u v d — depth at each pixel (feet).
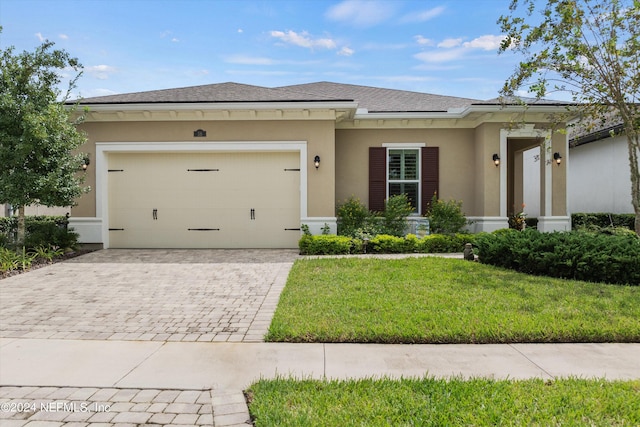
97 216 35.27
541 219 36.45
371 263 26.76
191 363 11.98
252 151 35.22
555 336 13.60
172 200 35.91
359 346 13.29
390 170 39.19
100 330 15.10
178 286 21.85
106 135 35.17
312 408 9.01
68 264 28.30
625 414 8.64
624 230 37.14
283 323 14.90
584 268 21.12
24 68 27.84
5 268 25.62
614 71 23.91
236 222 35.86
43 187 28.35
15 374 11.28
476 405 9.12
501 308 16.33
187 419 8.87
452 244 33.27
